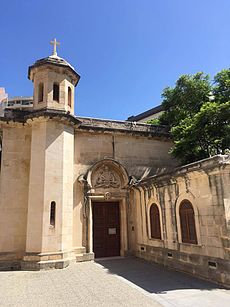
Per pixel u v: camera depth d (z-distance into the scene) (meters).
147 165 18.36
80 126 16.73
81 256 14.84
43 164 14.25
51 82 15.70
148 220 15.30
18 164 15.23
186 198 11.93
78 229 15.39
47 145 14.49
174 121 19.83
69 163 15.21
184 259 11.77
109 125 17.91
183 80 19.80
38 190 13.98
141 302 7.81
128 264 13.96
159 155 18.94
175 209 12.72
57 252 13.29
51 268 12.78
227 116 14.22
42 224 13.41
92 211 16.78
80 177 15.98
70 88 16.75
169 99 20.55
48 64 15.69
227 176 9.93
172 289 9.15
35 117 14.80
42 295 8.70
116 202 17.58
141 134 18.47
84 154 16.77
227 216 9.63
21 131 15.73
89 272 12.09
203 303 7.66
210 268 10.18
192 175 11.38
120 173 17.23
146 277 11.03
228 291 8.81
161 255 13.63
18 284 10.16
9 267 13.56
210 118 14.48
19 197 14.80
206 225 10.60
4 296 8.66
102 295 8.57
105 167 17.02
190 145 15.65
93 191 16.30
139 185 16.08
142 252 15.70
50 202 13.84
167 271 12.14
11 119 15.42
